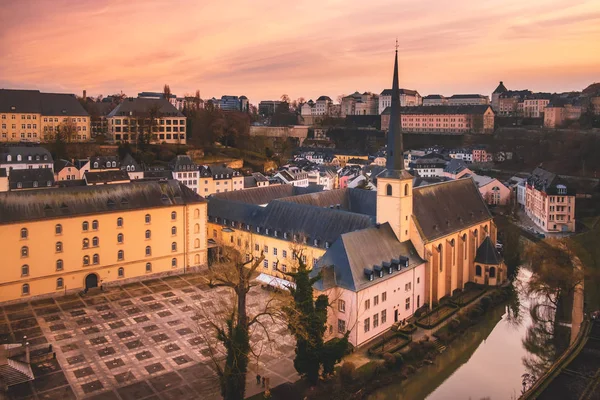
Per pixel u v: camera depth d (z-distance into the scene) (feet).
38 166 599.98
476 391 251.60
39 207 336.90
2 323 299.38
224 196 455.63
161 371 247.91
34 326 296.10
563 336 308.40
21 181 531.91
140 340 280.10
